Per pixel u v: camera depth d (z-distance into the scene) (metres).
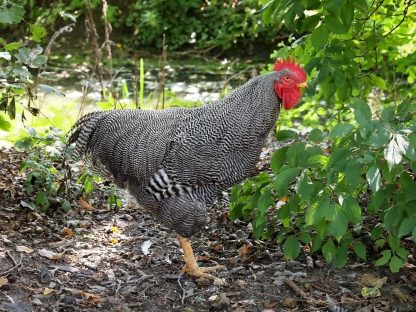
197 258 2.08
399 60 2.49
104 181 2.48
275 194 2.04
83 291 1.87
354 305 1.87
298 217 2.13
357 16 2.15
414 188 1.71
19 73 2.09
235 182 1.98
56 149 2.24
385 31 2.42
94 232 2.19
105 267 2.01
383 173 1.71
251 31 5.48
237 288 1.94
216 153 1.94
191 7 5.85
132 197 2.19
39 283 1.89
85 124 2.07
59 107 3.49
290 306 1.87
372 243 2.09
